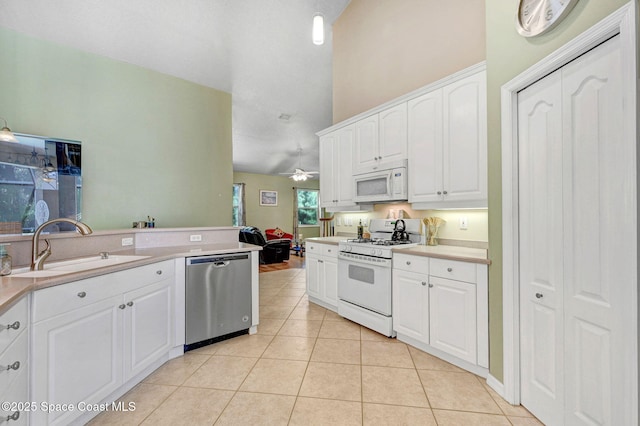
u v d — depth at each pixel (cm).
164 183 365
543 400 148
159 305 207
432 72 279
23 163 261
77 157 290
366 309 278
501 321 174
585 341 124
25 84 271
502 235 172
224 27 316
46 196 272
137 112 343
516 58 162
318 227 1053
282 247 689
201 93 408
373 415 157
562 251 136
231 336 261
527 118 158
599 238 117
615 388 111
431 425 149
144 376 196
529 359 158
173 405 167
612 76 112
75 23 275
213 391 180
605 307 115
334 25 393
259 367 209
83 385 149
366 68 349
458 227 255
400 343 247
